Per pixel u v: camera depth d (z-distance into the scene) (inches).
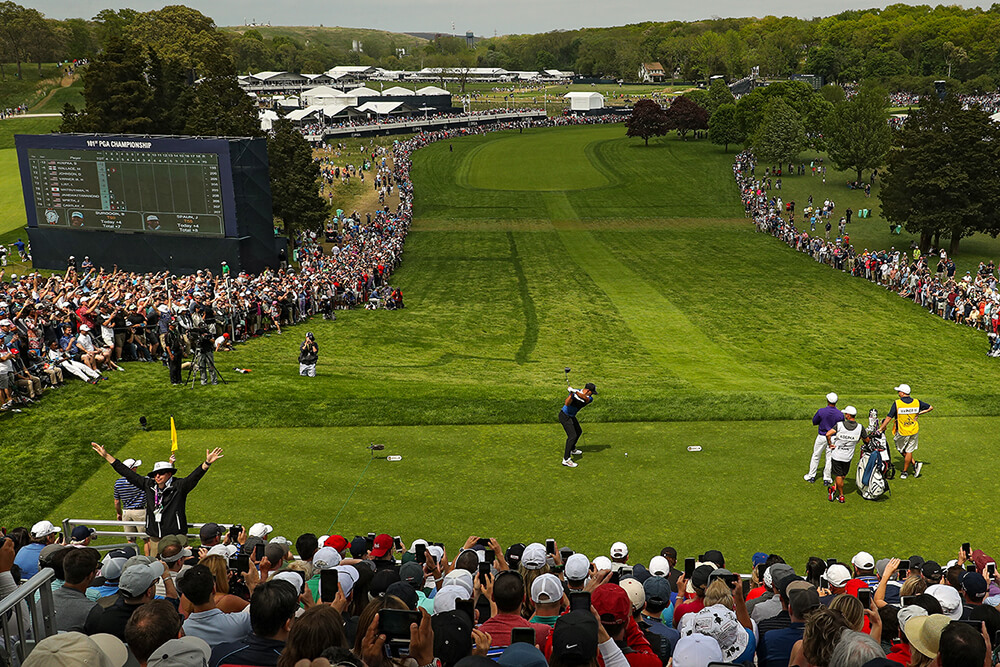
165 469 569.0
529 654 264.7
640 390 1155.3
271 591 283.7
